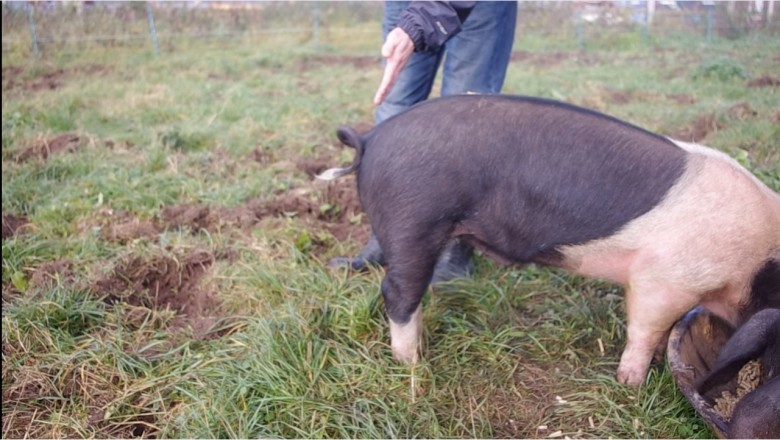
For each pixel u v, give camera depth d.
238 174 5.34
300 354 3.06
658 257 2.67
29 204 4.74
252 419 2.73
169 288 3.87
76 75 9.92
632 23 13.21
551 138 2.72
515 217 2.79
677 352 2.72
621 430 2.75
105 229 4.38
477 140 2.75
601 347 3.23
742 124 5.45
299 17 14.82
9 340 3.21
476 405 2.89
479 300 3.53
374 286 3.52
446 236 2.90
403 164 2.81
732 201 2.62
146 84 9.06
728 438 2.37
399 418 2.79
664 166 2.67
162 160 5.54
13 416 2.84
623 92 7.95
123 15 13.08
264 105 7.80
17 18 11.93
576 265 2.89
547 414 2.86
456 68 3.96
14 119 6.77
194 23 13.86
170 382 2.98
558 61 10.87
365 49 13.17
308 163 5.62
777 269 2.67
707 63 8.25
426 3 3.07
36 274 3.77
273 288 3.64
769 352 2.62
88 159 5.62
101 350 3.15
